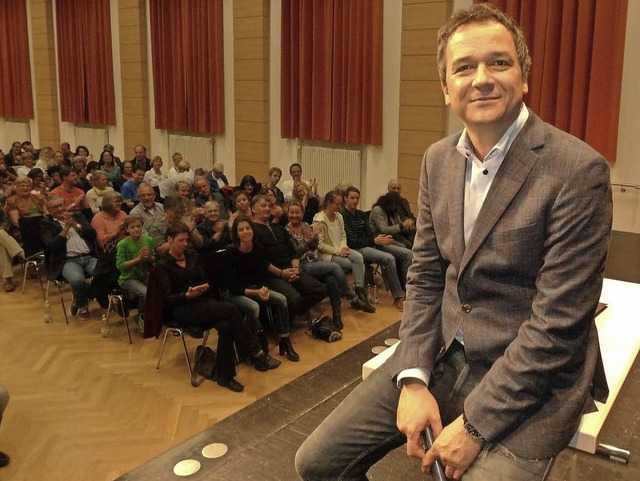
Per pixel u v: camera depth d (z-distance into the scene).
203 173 8.13
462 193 1.31
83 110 11.62
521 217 1.18
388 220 6.09
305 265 5.36
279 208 5.79
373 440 1.37
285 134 8.80
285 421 2.57
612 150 6.31
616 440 2.00
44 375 4.39
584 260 1.13
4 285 6.24
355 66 7.91
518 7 6.69
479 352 1.28
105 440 3.53
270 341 5.01
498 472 1.17
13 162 10.03
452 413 1.35
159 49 10.13
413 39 7.40
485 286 1.26
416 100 7.50
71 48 11.51
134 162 9.53
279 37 8.70
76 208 6.11
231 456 2.38
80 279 5.35
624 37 6.14
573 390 1.21
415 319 1.41
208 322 4.27
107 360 4.65
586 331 1.15
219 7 9.18
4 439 3.53
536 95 6.69
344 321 5.46
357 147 8.23
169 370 4.50
